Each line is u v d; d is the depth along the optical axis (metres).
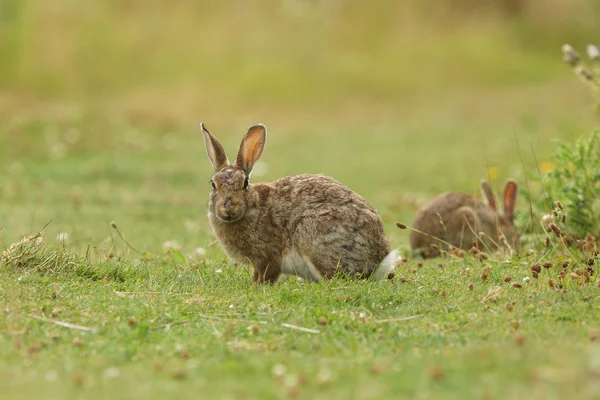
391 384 8.97
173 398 8.88
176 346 10.76
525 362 9.33
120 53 55.53
